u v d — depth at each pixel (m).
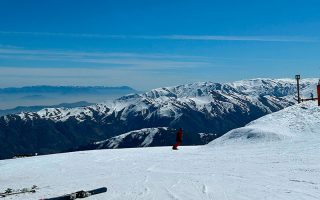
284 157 27.27
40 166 31.48
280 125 41.28
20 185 23.72
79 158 34.84
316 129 38.00
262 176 21.36
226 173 22.95
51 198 18.83
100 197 18.53
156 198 17.69
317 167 22.83
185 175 23.11
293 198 16.34
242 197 16.97
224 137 41.28
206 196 17.52
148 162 29.88
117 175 24.72
